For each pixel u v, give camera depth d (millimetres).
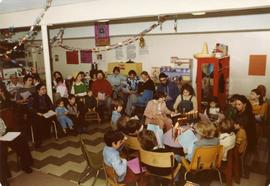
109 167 3326
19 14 6117
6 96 4992
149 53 8203
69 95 6609
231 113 4824
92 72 7715
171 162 3201
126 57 8586
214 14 6203
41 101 5754
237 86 7188
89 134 6172
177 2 4254
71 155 5055
